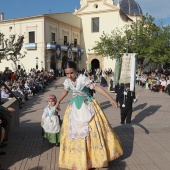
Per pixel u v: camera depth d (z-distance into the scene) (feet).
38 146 18.48
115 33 138.00
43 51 116.47
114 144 13.67
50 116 18.17
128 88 27.48
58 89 72.49
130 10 169.89
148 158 16.11
